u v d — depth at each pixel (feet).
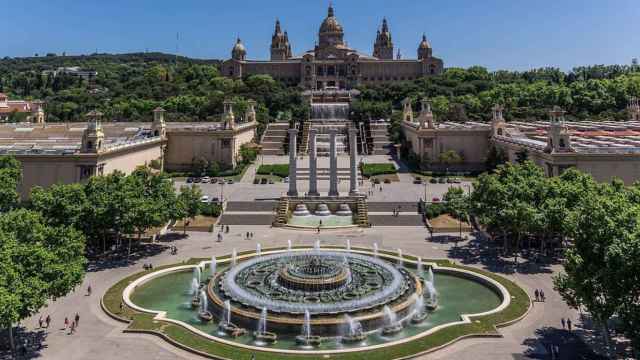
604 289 158.92
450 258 283.59
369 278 241.55
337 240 327.67
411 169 574.97
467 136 577.02
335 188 415.03
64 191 274.16
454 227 344.69
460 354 169.58
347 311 197.36
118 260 281.33
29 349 173.06
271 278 241.96
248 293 217.97
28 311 166.71
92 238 295.07
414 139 623.36
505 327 191.31
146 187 314.35
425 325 202.39
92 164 371.15
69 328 190.70
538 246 305.73
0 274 156.56
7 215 196.44
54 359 166.09
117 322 197.26
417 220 371.15
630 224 159.74
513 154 493.77
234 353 169.48
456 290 239.91
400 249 303.48
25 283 164.25
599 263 164.25
